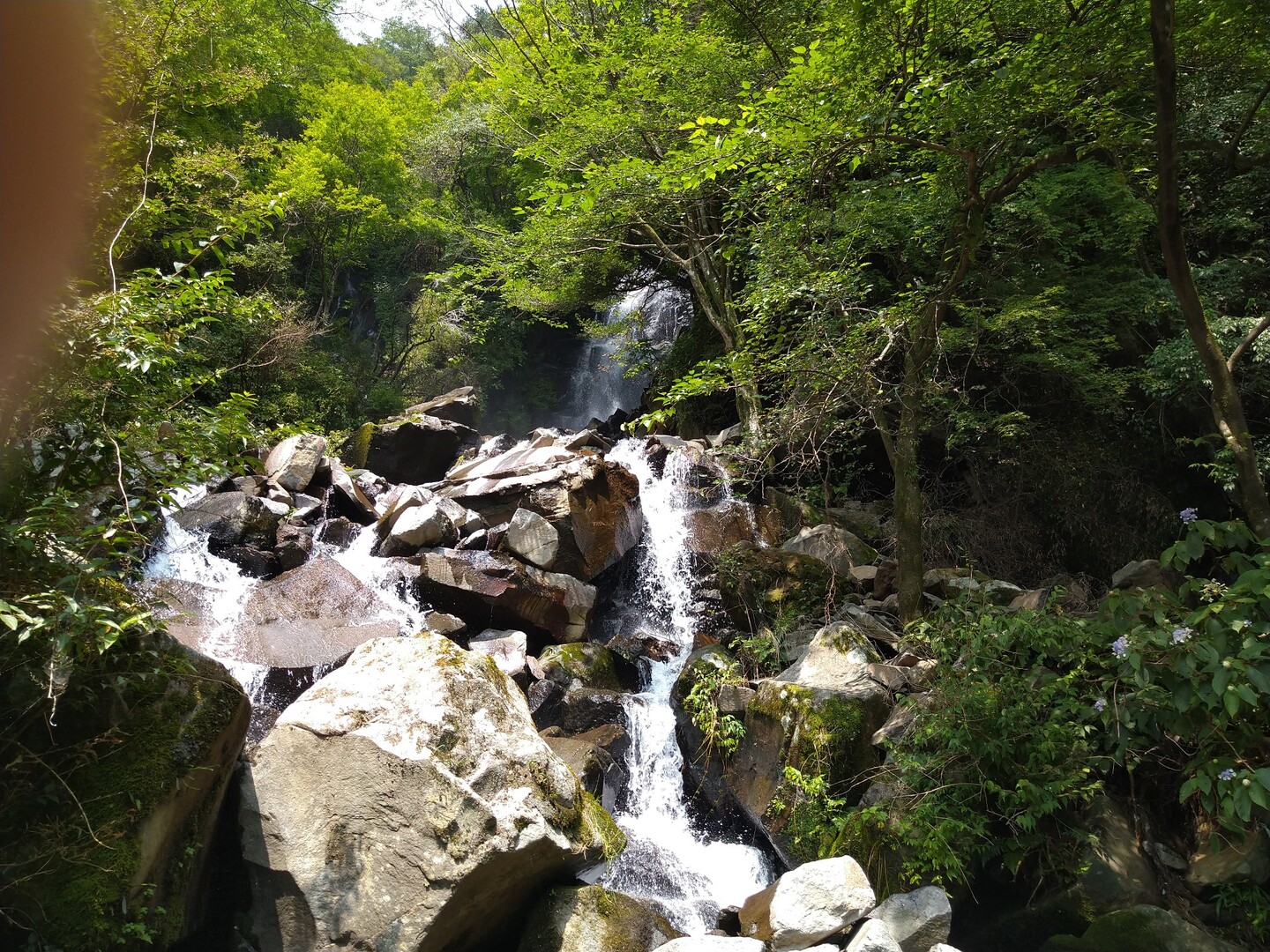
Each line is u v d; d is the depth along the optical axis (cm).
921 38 623
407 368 2339
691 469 1098
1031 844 500
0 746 364
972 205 671
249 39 1384
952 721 528
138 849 376
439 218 2066
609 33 1178
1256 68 668
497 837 427
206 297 440
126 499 376
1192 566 957
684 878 578
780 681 634
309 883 429
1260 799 428
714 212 1291
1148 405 1022
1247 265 984
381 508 966
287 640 648
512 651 710
